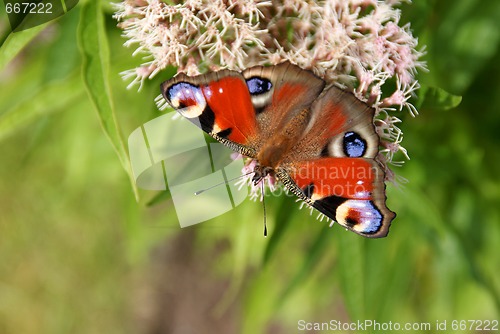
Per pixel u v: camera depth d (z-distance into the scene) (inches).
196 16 13.3
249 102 13.4
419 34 14.1
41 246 27.1
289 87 13.3
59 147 17.1
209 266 25.8
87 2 12.9
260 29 13.4
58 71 14.6
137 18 13.5
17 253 27.3
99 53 12.9
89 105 16.3
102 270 26.9
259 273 16.1
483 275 15.6
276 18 13.4
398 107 13.6
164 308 26.3
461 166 15.5
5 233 27.2
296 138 13.3
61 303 27.0
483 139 15.9
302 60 13.4
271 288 16.7
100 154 16.9
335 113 13.2
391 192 14.6
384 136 13.4
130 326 26.6
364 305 14.5
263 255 14.4
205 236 18.3
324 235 15.5
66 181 17.6
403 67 13.5
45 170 25.4
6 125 13.8
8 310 27.3
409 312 17.6
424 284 17.5
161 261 26.5
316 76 13.2
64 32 14.5
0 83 16.0
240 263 15.1
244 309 16.6
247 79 13.3
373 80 13.3
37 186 26.0
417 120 15.5
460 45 15.2
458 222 15.9
